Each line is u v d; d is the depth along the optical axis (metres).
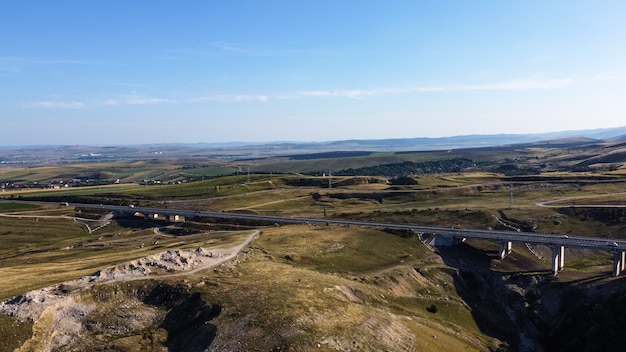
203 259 124.62
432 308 122.38
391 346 83.00
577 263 163.00
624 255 141.88
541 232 195.62
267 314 84.50
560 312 128.88
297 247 151.50
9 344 77.50
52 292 93.06
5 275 119.38
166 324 88.44
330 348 75.81
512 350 110.38
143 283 100.00
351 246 158.75
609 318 114.38
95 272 107.81
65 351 79.81
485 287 145.75
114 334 85.75
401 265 148.12
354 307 96.44
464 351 94.06
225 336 78.88
